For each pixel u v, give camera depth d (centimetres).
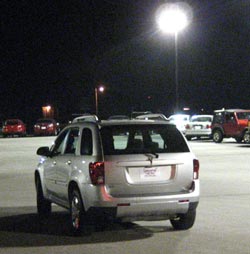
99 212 877
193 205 920
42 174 1114
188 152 928
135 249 841
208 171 1945
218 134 3669
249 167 2080
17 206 1261
